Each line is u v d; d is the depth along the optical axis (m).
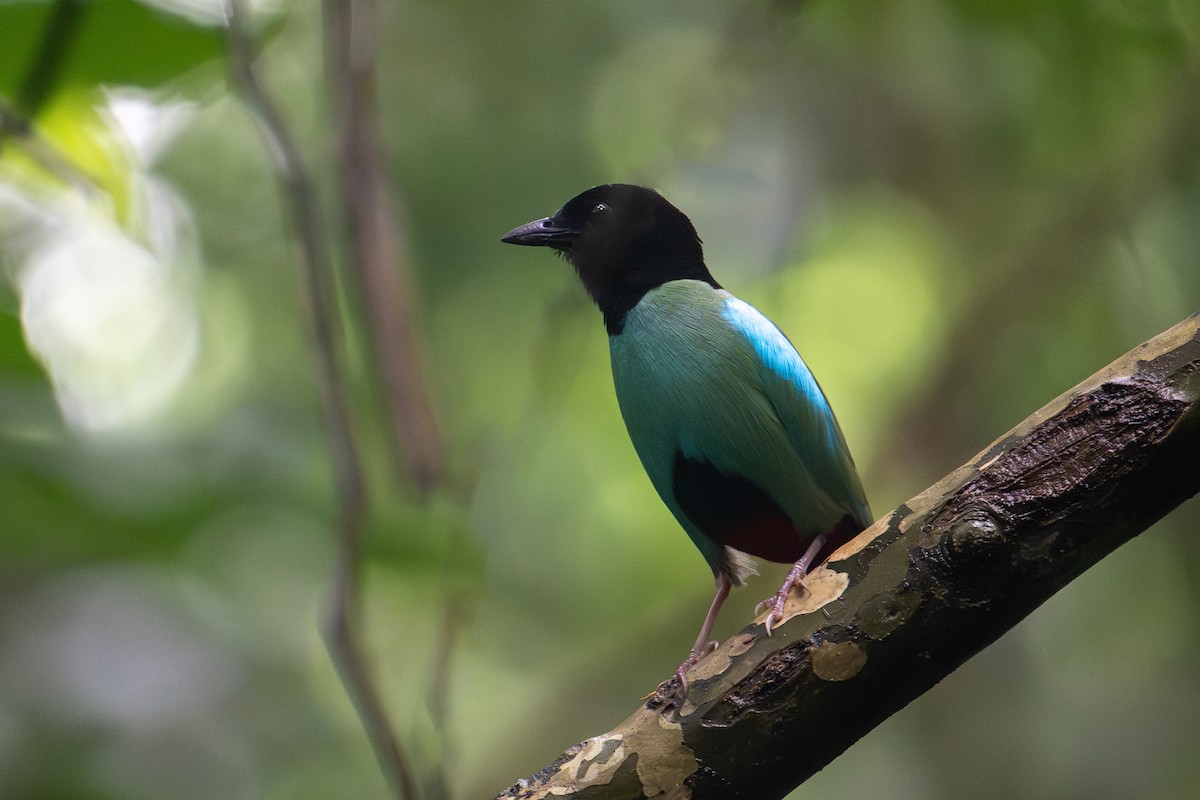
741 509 8.57
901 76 15.38
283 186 7.04
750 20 10.02
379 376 7.27
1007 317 14.59
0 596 11.04
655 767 5.52
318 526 9.59
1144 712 15.40
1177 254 14.29
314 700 13.20
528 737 13.46
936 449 14.76
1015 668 15.56
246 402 14.57
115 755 11.12
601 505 14.72
